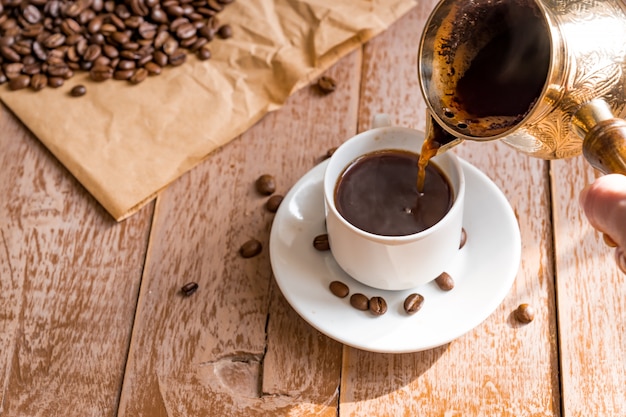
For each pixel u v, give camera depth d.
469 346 0.58
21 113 0.68
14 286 0.62
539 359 0.58
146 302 0.61
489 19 0.56
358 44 0.70
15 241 0.63
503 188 0.64
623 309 0.59
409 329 0.56
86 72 0.70
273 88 0.68
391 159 0.58
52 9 0.70
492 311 0.56
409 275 0.56
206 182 0.65
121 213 0.63
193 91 0.68
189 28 0.70
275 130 0.67
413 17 0.72
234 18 0.71
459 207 0.54
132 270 0.62
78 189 0.65
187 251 0.62
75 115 0.67
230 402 0.57
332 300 0.57
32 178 0.66
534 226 0.62
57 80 0.69
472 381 0.57
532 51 0.56
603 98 0.52
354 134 0.67
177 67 0.69
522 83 0.55
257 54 0.69
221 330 0.60
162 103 0.68
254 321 0.60
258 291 0.61
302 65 0.69
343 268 0.58
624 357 0.58
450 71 0.55
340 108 0.68
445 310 0.57
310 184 0.61
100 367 0.59
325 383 0.58
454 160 0.56
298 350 0.59
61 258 0.62
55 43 0.69
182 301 0.61
